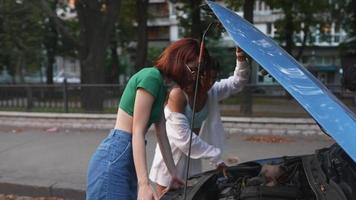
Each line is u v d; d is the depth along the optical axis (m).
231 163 8.48
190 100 3.96
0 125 13.24
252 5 15.66
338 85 8.69
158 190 4.19
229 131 11.49
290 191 3.05
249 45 2.73
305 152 9.38
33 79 51.09
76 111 12.88
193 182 3.54
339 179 2.91
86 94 12.70
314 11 24.45
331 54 59.12
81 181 7.50
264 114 11.62
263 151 9.54
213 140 4.20
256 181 3.30
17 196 7.41
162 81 3.28
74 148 10.12
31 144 10.65
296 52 43.31
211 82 3.59
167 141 3.56
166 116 3.99
